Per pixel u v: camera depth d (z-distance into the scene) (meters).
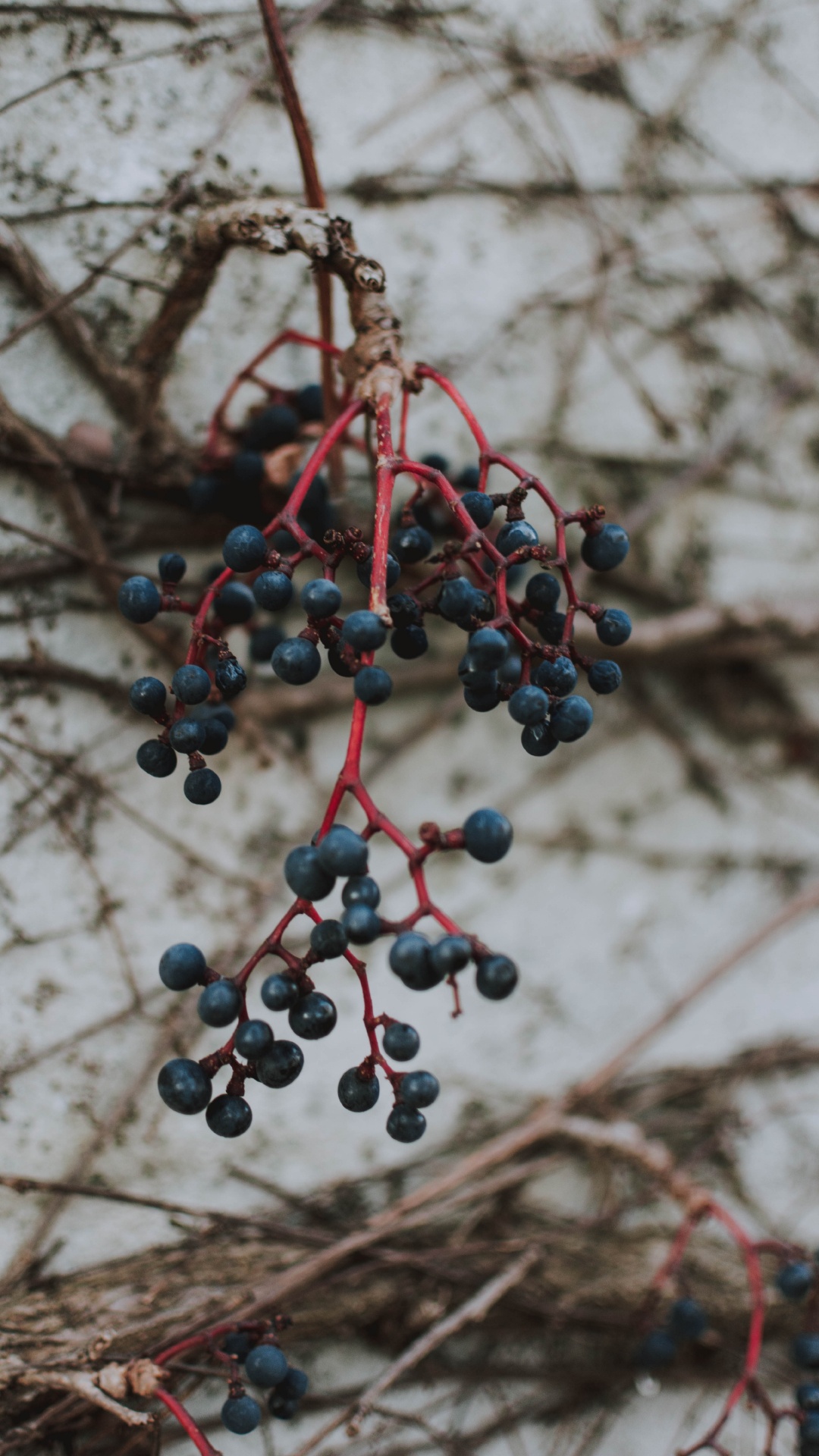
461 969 0.43
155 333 0.53
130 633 0.55
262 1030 0.44
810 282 0.73
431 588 0.58
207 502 0.53
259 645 0.52
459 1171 0.56
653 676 0.67
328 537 0.45
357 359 0.48
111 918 0.54
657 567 0.67
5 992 0.53
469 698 0.45
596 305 0.66
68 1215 0.52
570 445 0.65
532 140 0.64
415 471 0.46
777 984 0.65
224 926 0.56
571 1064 0.59
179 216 0.55
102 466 0.54
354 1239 0.53
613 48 0.67
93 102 0.54
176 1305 0.51
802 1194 0.61
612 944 0.62
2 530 0.53
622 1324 0.56
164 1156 0.54
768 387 0.71
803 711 0.70
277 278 0.57
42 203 0.54
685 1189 0.56
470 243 0.62
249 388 0.56
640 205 0.68
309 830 0.58
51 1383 0.48
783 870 0.67
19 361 0.53
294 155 0.57
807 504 0.72
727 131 0.71
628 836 0.64
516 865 0.61
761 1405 0.53
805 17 0.73
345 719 0.59
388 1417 0.55
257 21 0.57
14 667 0.53
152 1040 0.54
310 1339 0.54
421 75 0.61
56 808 0.54
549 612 0.47
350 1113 0.57
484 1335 0.56
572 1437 0.56
